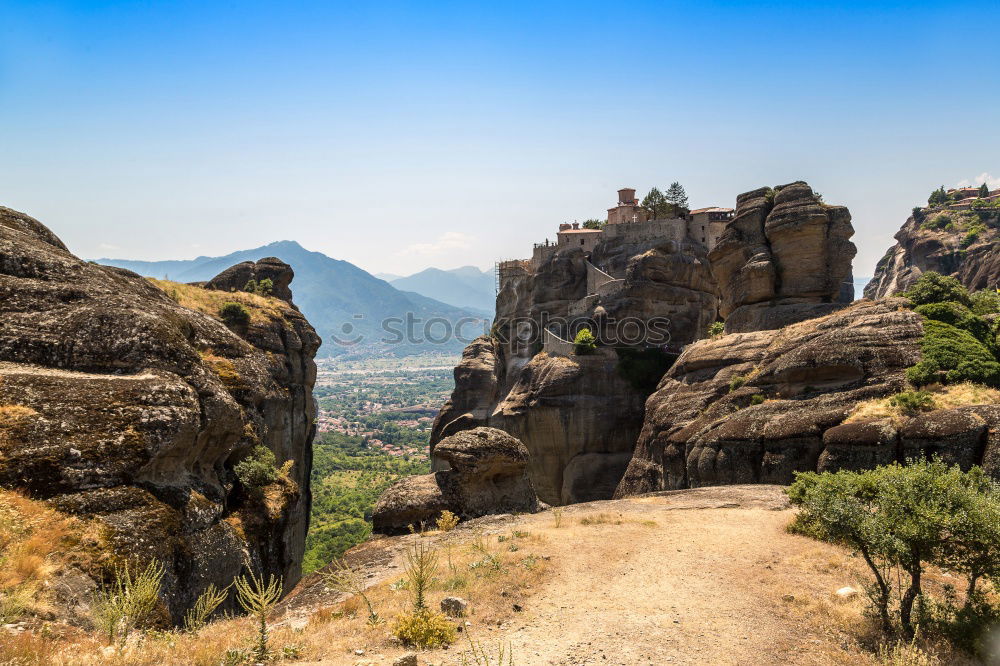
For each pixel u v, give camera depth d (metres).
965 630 12.45
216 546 21.73
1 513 16.28
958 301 40.81
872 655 12.14
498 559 19.34
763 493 30.22
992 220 133.88
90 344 22.62
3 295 22.73
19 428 18.45
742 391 41.94
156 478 21.00
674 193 111.12
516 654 12.27
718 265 60.75
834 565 17.59
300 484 53.09
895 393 33.59
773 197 58.22
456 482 31.09
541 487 70.25
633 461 52.53
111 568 16.67
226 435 26.00
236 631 13.59
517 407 72.88
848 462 30.33
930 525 12.45
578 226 111.25
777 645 12.66
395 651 12.37
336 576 19.73
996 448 25.97
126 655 10.80
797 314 51.25
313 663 11.56
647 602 15.33
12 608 12.75
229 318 48.38
